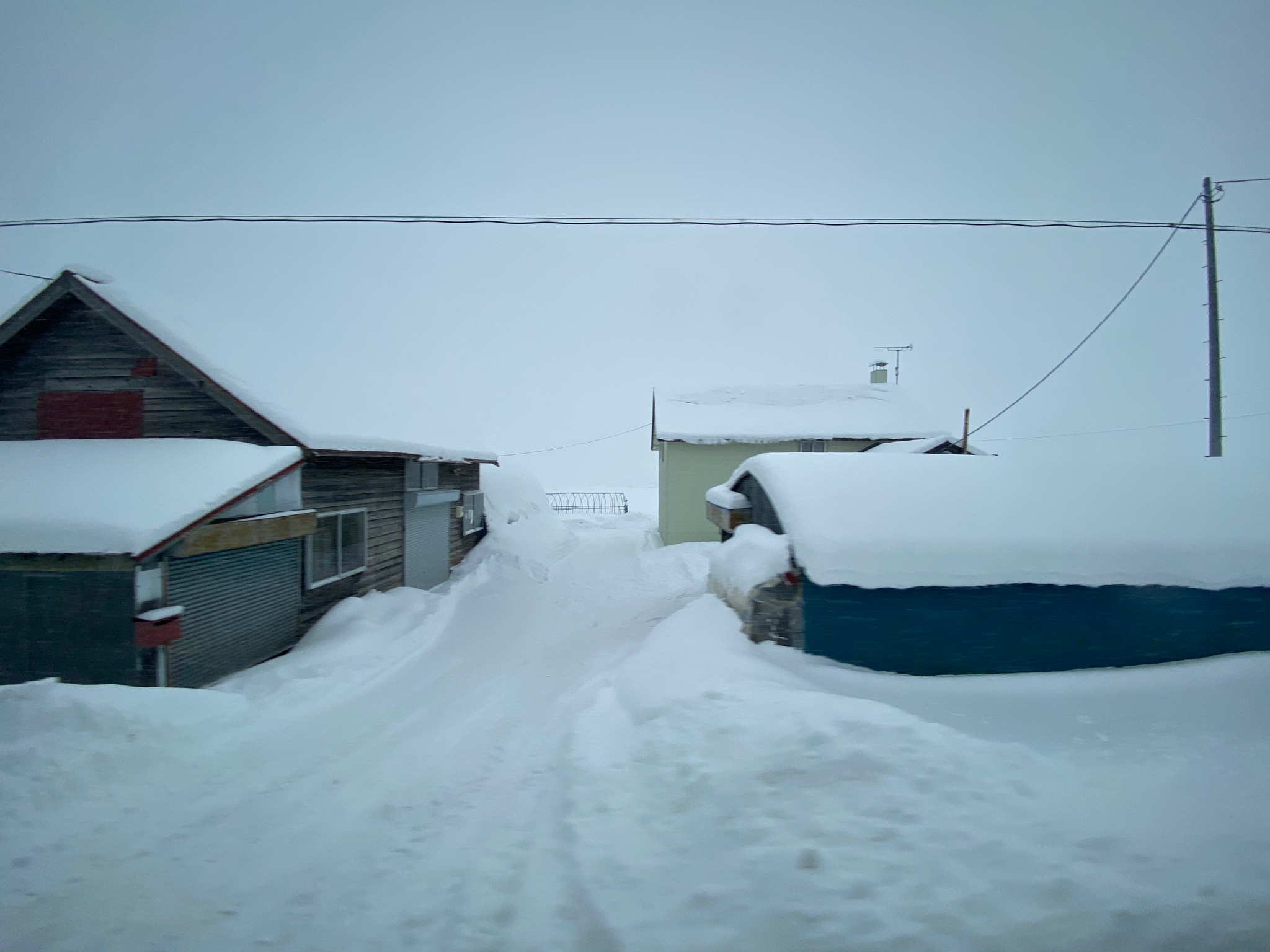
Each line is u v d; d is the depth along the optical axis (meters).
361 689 7.37
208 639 7.72
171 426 9.16
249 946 3.01
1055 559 6.41
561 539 21.55
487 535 19.08
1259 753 4.32
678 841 3.56
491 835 3.99
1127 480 7.35
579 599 13.26
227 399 8.86
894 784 3.65
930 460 7.97
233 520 7.82
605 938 2.89
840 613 6.57
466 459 15.27
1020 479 7.43
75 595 6.84
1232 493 7.09
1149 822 3.29
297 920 3.19
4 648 6.88
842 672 6.28
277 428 8.80
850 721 4.29
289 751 5.52
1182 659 6.33
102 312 8.92
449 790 4.72
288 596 9.27
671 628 8.05
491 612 11.71
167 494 7.37
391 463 12.49
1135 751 4.49
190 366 8.84
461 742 5.73
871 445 19.64
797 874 3.05
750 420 20.55
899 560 6.48
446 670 8.28
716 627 7.31
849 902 2.84
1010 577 6.37
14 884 3.52
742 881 3.09
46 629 6.87
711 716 4.90
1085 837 3.15
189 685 7.41
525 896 3.30
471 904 3.26
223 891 3.46
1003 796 3.55
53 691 5.40
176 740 5.34
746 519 9.28
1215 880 2.81
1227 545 6.43
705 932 2.83
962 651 6.42
